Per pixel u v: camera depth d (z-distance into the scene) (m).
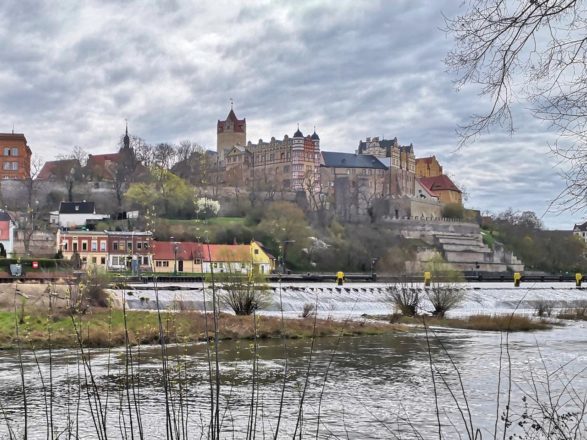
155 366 31.78
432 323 64.06
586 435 15.02
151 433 20.44
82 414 22.80
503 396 27.02
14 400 24.88
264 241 145.75
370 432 21.97
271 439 20.25
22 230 132.38
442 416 24.14
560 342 49.06
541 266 197.62
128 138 180.50
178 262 109.50
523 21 8.48
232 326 47.66
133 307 51.16
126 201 158.00
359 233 176.38
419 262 154.00
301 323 54.19
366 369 34.81
